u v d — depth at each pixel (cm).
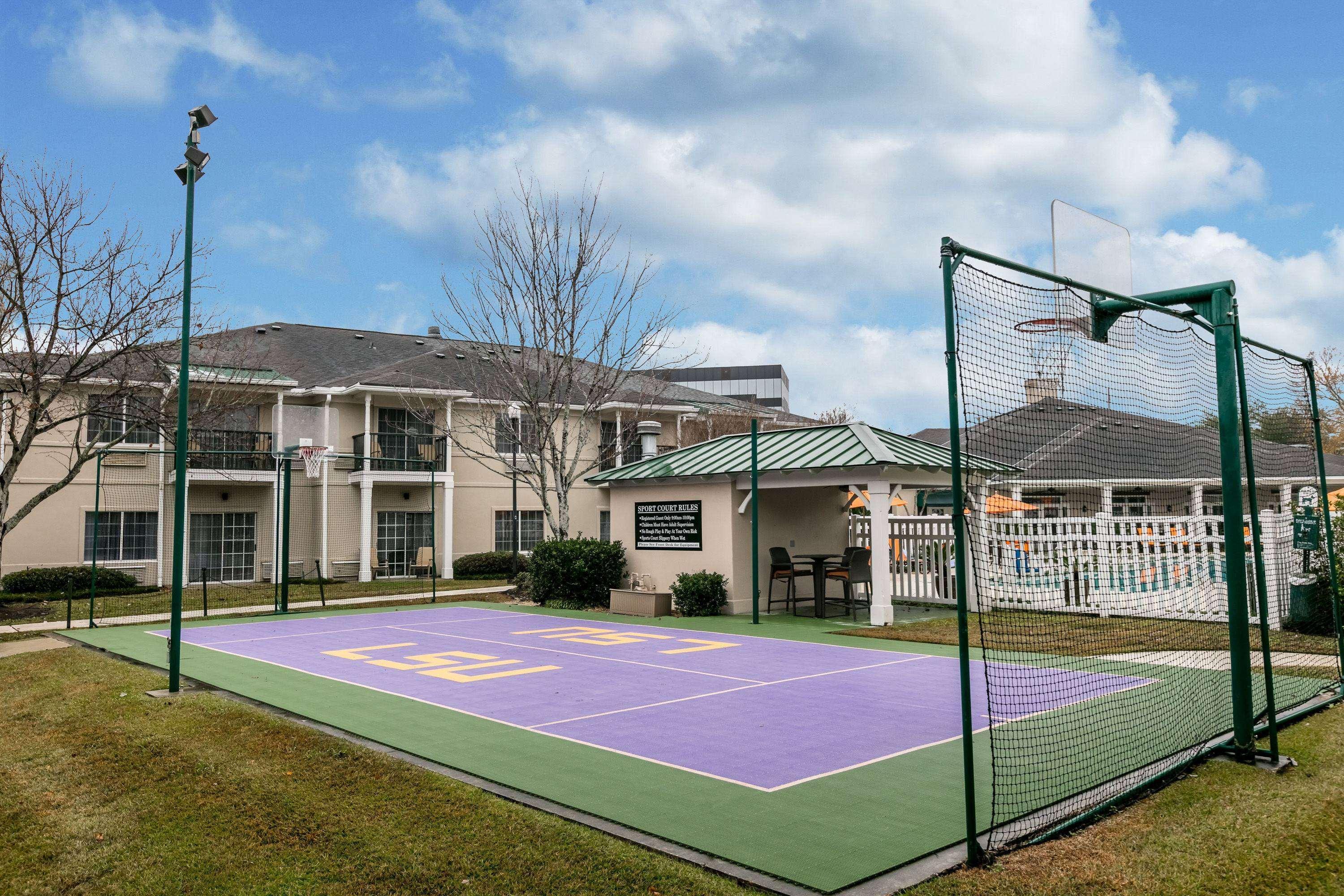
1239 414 733
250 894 471
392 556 3088
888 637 1426
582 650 1328
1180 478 1398
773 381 11562
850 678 1062
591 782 633
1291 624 1373
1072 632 1388
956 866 479
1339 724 794
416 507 3134
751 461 1784
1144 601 1546
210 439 2847
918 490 2045
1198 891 451
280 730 791
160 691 1015
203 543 2828
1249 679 687
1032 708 869
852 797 596
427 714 871
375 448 3016
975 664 1160
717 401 4303
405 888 468
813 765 674
